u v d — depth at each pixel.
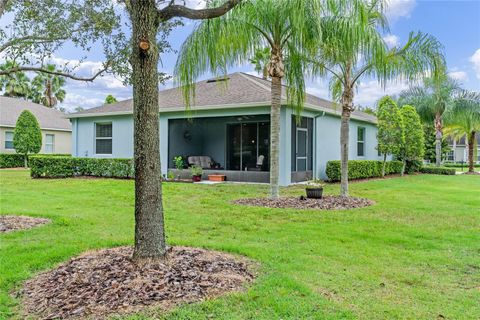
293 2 7.21
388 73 8.56
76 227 5.76
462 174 20.59
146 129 3.56
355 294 3.21
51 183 12.36
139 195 3.63
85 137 16.83
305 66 8.99
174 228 5.81
